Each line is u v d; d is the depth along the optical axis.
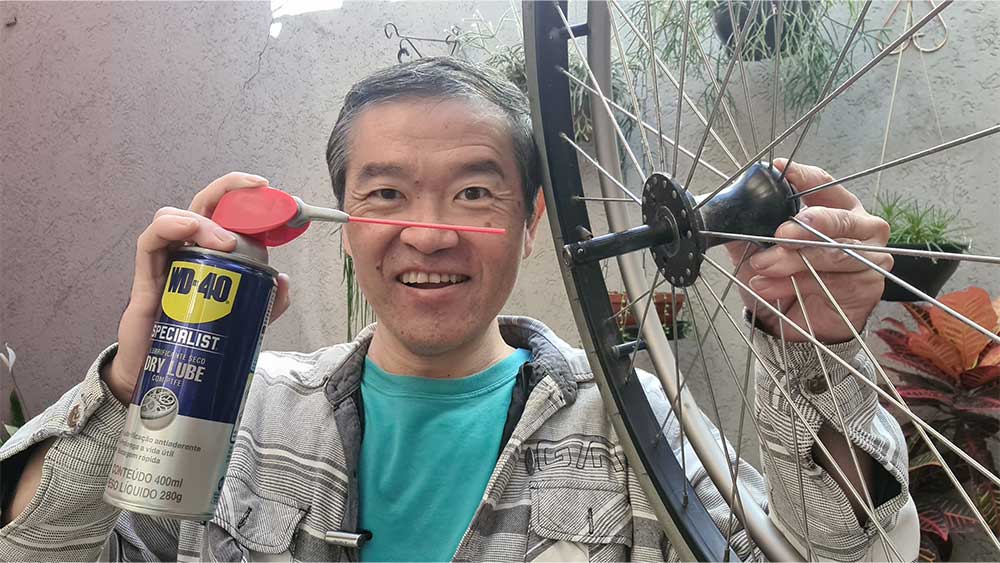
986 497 0.84
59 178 1.57
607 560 0.56
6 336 1.60
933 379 0.90
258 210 0.45
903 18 1.00
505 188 0.55
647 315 0.61
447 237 0.52
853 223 0.42
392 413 0.62
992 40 0.97
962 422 0.88
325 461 0.60
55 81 1.57
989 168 0.98
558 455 0.60
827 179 0.46
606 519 0.57
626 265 0.62
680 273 0.45
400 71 0.56
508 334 0.72
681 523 0.53
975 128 0.98
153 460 0.41
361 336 0.68
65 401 0.53
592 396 0.64
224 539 0.57
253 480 0.60
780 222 0.43
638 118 0.54
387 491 0.60
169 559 0.64
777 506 0.53
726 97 0.99
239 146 1.41
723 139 1.05
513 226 0.56
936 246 0.83
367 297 0.57
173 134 1.47
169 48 1.47
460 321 0.55
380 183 0.54
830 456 0.47
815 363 0.47
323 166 1.34
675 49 0.99
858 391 0.48
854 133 1.04
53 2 1.56
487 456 0.60
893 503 0.49
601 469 0.60
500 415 0.62
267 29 1.39
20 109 1.59
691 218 0.43
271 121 1.38
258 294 0.44
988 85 0.98
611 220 0.60
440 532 0.59
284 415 0.64
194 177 1.45
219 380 0.43
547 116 0.57
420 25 1.28
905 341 0.92
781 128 1.04
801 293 0.44
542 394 0.62
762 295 0.45
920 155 0.37
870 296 0.44
